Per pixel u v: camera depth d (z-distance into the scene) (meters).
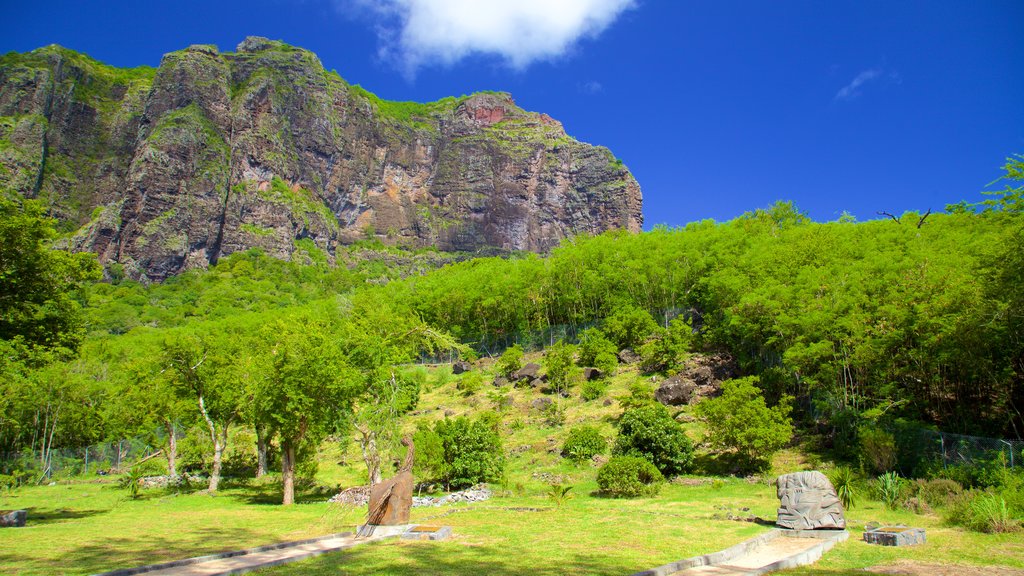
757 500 18.67
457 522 14.95
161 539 13.37
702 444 26.38
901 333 21.72
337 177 188.38
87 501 23.52
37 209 17.89
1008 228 19.05
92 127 167.38
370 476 23.06
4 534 14.14
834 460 22.17
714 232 49.66
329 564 9.75
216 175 154.50
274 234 159.00
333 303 72.44
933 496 16.09
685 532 12.84
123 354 57.41
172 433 30.88
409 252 191.00
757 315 30.80
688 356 38.16
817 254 33.75
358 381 23.02
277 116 177.25
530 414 34.91
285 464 22.28
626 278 48.94
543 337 52.94
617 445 24.81
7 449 36.91
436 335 34.69
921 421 21.64
